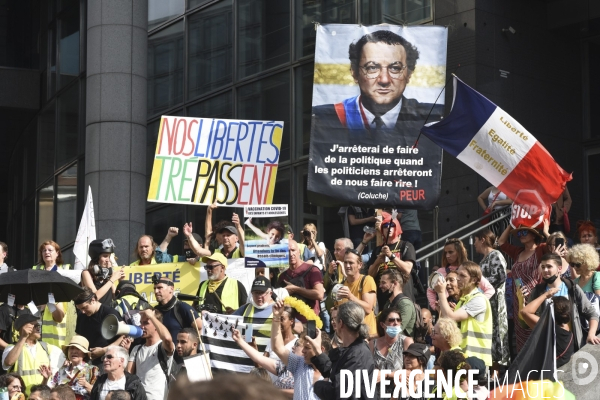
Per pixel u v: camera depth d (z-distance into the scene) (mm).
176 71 28734
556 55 22062
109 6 24281
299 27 24453
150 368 12625
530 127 21375
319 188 16516
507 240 17125
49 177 33750
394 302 13414
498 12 21188
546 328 11539
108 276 15102
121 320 13812
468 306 13031
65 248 32188
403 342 12344
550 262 13016
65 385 12492
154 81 29594
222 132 16969
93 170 23922
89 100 24328
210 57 27469
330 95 16781
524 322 13672
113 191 23625
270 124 16938
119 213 23562
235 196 16844
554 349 11469
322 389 9891
